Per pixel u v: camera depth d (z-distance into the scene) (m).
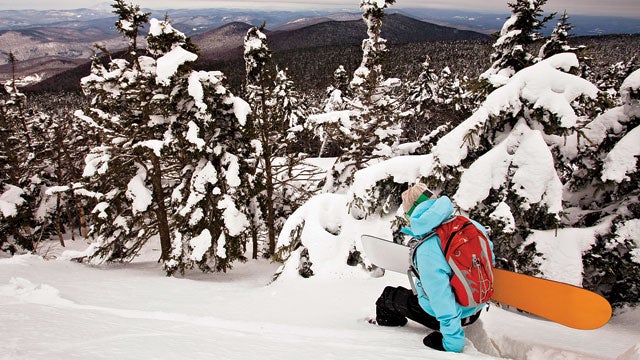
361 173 7.66
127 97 11.41
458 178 6.75
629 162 6.32
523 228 6.55
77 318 3.60
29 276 7.92
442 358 2.42
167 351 2.43
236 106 11.89
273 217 16.59
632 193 6.85
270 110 14.66
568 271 6.12
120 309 4.98
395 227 7.22
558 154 7.14
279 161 20.06
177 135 11.50
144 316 4.50
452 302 2.71
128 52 11.80
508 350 3.48
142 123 12.16
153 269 13.45
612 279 6.71
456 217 2.86
